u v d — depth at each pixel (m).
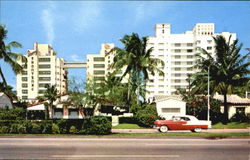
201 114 22.48
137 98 23.83
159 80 60.16
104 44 63.81
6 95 23.31
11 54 20.81
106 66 61.22
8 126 13.30
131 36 21.86
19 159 6.85
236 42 20.22
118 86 26.48
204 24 67.88
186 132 14.05
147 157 7.09
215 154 7.61
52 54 69.62
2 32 19.75
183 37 61.56
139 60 21.94
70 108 32.38
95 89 15.56
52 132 13.16
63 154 7.50
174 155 7.40
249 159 6.95
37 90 62.28
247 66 19.31
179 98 22.88
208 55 21.39
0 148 8.62
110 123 13.12
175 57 61.06
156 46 61.47
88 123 13.26
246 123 19.50
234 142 10.19
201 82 21.64
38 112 32.22
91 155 7.34
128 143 9.80
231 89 19.56
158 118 18.47
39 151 8.00
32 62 63.03
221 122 20.92
